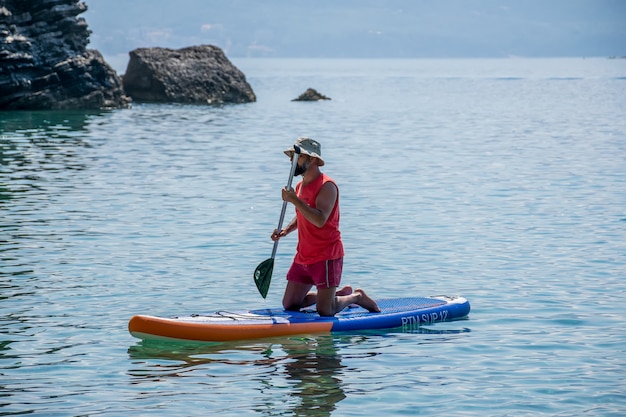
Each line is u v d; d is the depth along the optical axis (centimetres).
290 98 6875
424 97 7319
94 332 1024
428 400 822
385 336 1034
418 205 1931
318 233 1060
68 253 1430
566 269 1348
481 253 1460
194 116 4591
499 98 7131
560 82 11131
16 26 4634
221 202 1947
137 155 2828
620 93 7844
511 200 1992
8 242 1507
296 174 1072
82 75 4809
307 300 1120
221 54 6072
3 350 956
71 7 4788
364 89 9156
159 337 990
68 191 2066
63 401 812
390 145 3297
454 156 2906
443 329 1062
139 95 5766
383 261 1405
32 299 1158
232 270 1337
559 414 789
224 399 822
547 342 998
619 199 1994
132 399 820
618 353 957
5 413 782
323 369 911
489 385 862
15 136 3338
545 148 3162
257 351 970
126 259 1396
